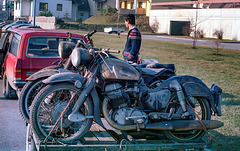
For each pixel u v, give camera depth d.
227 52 25.83
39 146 3.59
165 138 4.47
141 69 4.56
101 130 4.48
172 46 29.19
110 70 3.99
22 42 7.00
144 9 65.38
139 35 5.71
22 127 6.08
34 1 19.19
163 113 4.29
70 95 4.13
